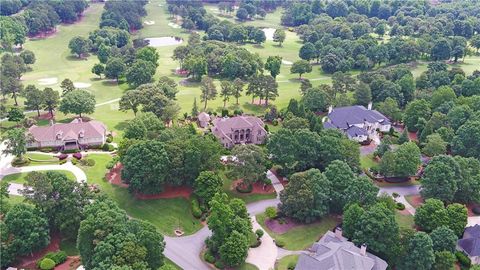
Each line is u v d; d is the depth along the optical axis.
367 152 183.25
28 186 127.12
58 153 166.88
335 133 167.88
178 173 143.62
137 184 138.25
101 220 108.44
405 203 150.62
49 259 113.38
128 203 141.50
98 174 155.00
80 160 162.38
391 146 180.25
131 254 101.19
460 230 128.50
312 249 120.00
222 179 154.00
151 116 178.00
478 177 149.00
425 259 112.94
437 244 119.19
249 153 147.38
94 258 102.44
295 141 155.88
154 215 137.50
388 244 117.25
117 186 149.25
